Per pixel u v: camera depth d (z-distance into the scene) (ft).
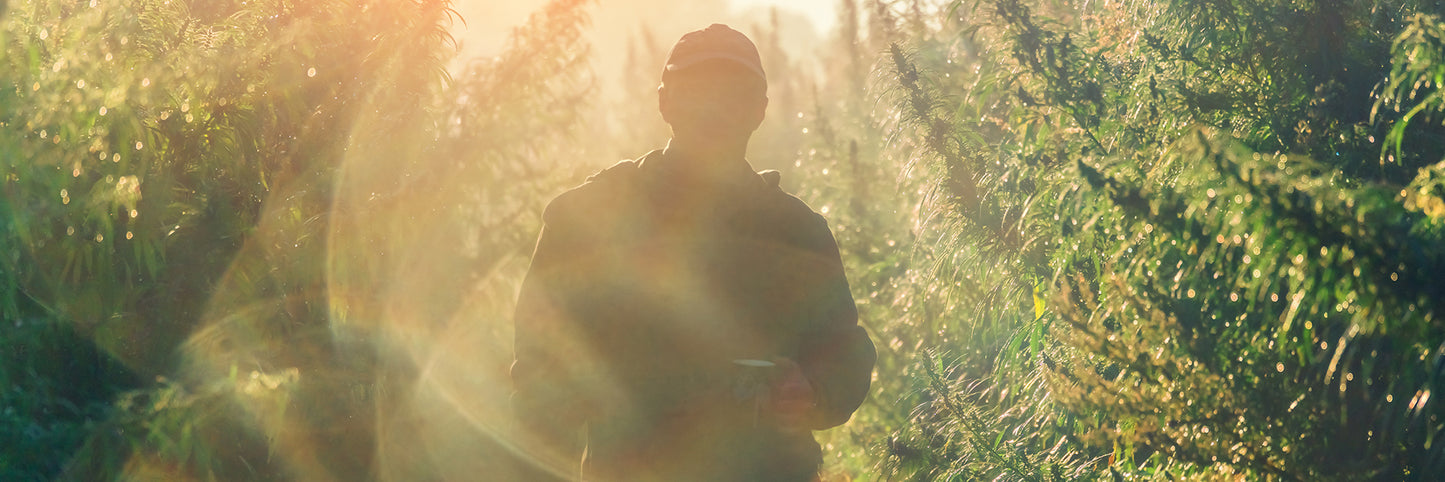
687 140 6.36
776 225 6.48
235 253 9.52
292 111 9.98
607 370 6.28
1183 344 8.19
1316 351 7.36
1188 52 9.40
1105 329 8.79
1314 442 7.86
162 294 9.16
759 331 6.37
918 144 11.78
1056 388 9.05
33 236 8.61
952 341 13.08
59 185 8.38
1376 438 7.55
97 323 8.67
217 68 9.18
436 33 10.82
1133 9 9.97
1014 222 10.49
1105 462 10.12
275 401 8.88
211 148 9.49
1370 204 5.39
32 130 8.41
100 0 8.87
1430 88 7.80
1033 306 10.90
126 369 9.11
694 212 6.31
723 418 6.27
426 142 10.70
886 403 14.43
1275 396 7.91
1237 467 8.00
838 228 17.12
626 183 6.40
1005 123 11.68
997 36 11.88
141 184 8.98
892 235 16.08
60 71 8.46
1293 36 8.75
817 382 6.41
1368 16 8.90
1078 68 10.59
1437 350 5.72
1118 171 6.84
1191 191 6.42
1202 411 8.09
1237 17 9.25
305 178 9.98
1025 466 10.28
